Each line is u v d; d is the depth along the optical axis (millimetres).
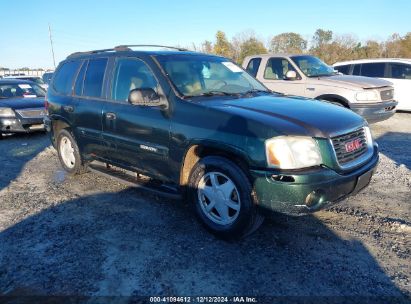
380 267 3207
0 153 8016
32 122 9797
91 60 5250
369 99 8289
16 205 4781
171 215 4332
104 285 3014
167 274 3143
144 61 4367
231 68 4926
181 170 3877
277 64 9570
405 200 4668
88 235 3875
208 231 3801
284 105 3820
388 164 6258
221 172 3547
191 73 4324
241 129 3344
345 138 3424
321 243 3617
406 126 10117
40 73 55500
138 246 3617
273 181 3156
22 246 3680
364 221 4082
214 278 3074
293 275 3102
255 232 3836
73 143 5570
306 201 3164
